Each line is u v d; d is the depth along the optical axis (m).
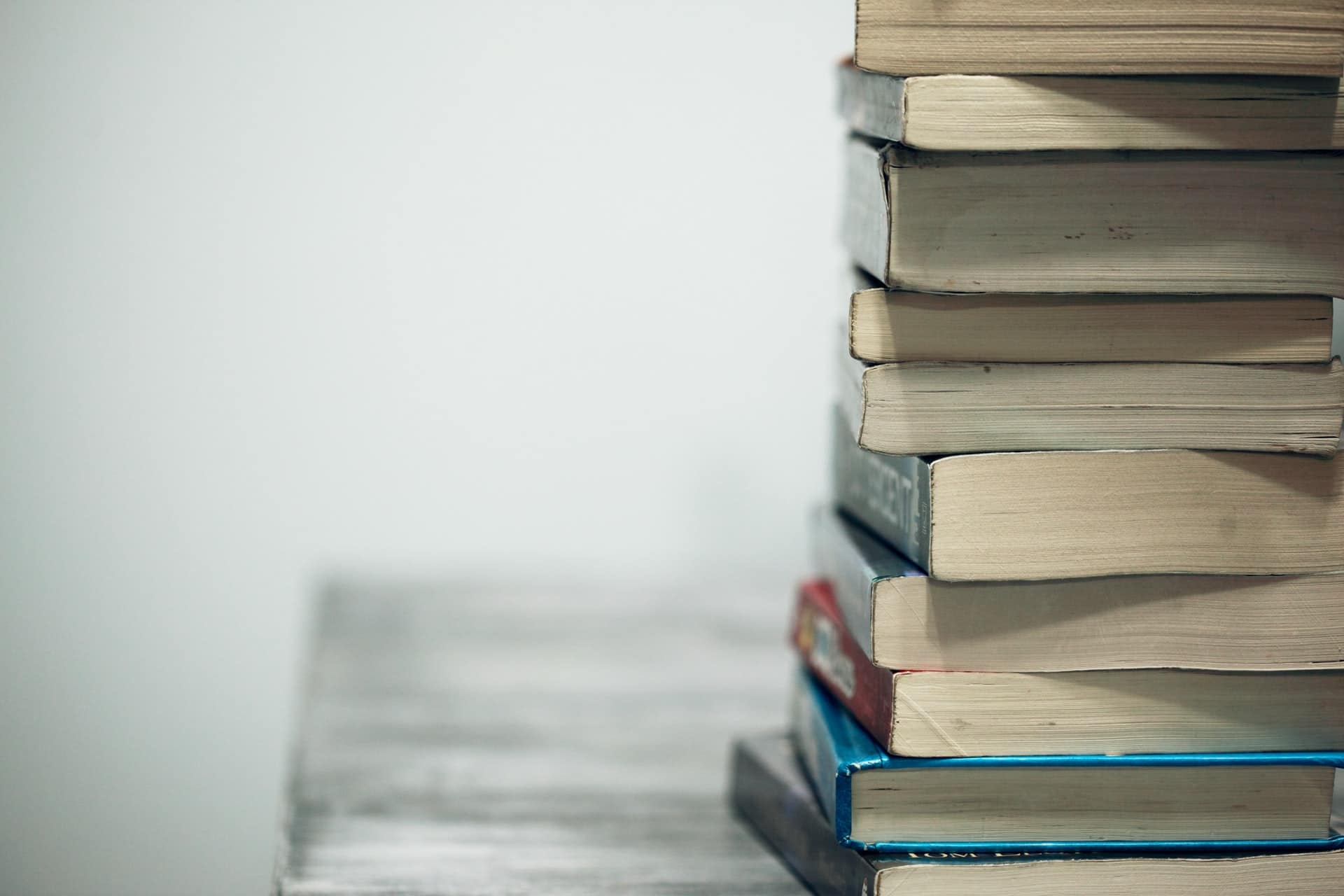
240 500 2.35
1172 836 0.88
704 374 2.38
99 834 2.36
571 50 2.27
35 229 2.24
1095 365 0.86
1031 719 0.87
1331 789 0.88
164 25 2.20
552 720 1.16
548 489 2.39
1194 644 0.87
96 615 2.35
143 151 2.23
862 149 0.91
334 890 0.92
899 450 0.87
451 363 2.35
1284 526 0.87
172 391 2.31
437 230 2.30
